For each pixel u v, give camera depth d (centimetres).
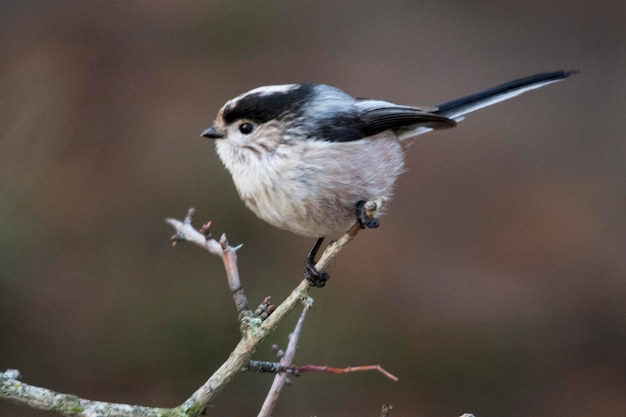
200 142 1277
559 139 1502
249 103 660
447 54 1623
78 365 1045
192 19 1522
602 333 1162
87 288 1099
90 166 1226
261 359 1057
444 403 1076
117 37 1459
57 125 1228
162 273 1127
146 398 1027
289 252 1173
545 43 1714
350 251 1252
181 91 1388
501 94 798
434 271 1241
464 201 1369
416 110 716
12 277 1055
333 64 1523
